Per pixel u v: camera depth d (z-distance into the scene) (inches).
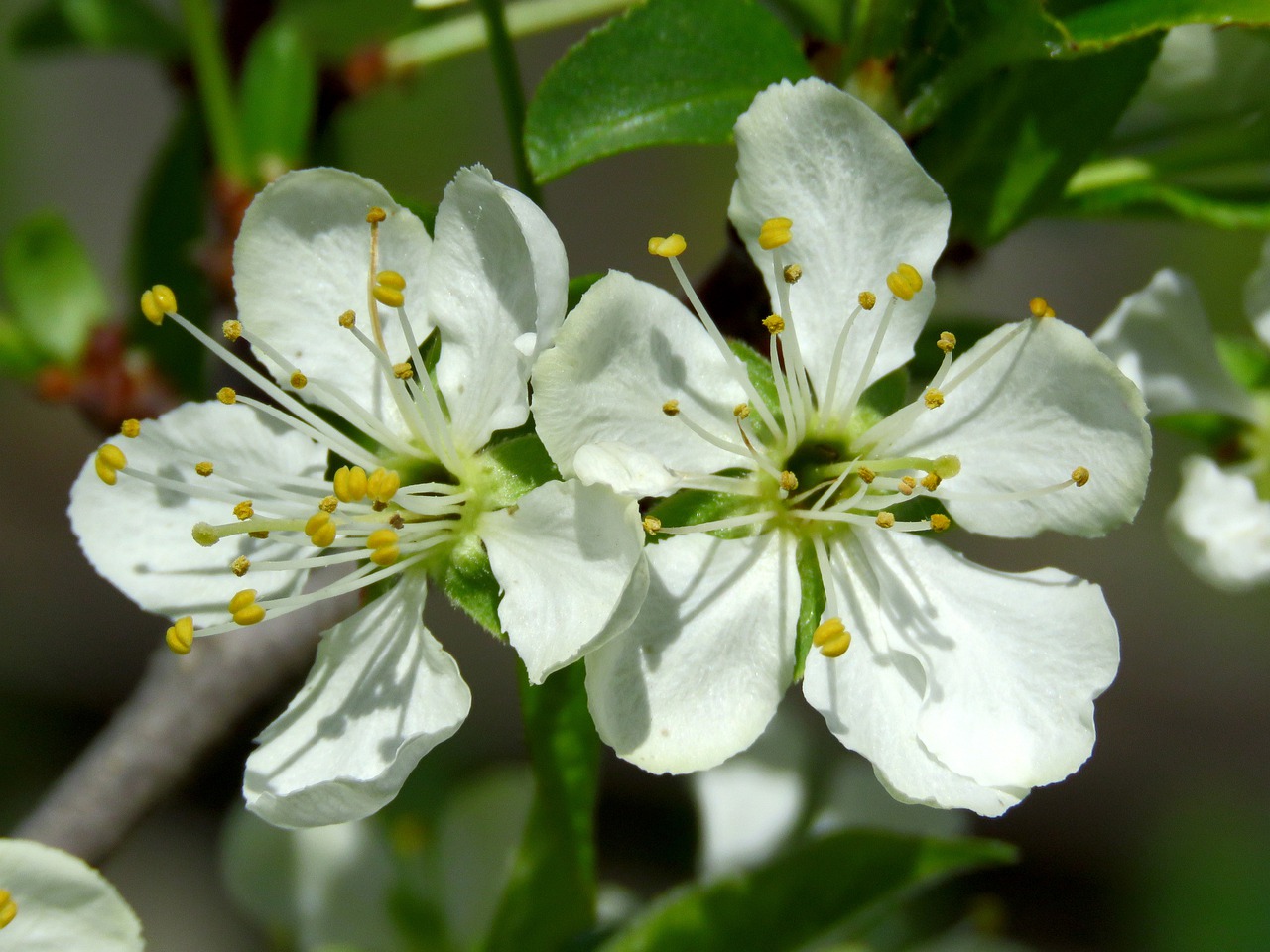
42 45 5.3
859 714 3.9
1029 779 3.8
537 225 3.8
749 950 4.2
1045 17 3.9
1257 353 4.7
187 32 4.9
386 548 3.9
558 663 3.7
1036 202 4.2
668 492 3.9
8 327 5.1
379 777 3.7
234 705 4.7
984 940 5.1
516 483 4.0
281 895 5.1
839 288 4.0
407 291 4.0
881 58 4.1
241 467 4.1
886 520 3.9
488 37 4.1
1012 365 3.9
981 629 3.9
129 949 3.9
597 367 3.8
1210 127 4.6
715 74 4.0
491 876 5.0
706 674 3.8
